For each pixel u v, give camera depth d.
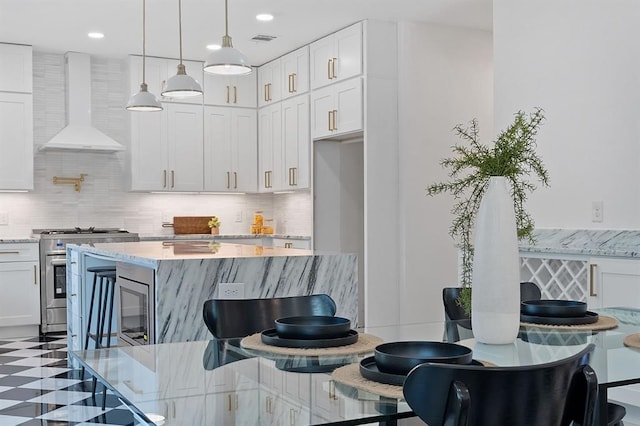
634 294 3.78
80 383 4.65
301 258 3.71
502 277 2.03
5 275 6.36
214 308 2.51
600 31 4.39
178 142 7.33
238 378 1.68
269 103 7.45
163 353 2.03
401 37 5.93
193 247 4.56
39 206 7.05
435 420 1.34
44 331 6.54
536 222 4.82
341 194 6.68
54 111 7.11
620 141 4.25
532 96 4.87
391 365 1.60
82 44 6.72
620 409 2.33
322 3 5.44
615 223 4.28
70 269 5.47
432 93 6.02
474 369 1.30
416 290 5.95
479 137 6.23
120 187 7.40
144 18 5.30
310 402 1.45
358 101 5.91
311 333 2.05
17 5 5.47
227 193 7.82
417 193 5.94
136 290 3.77
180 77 4.65
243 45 6.73
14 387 4.54
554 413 1.39
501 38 5.11
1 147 6.60
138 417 1.41
